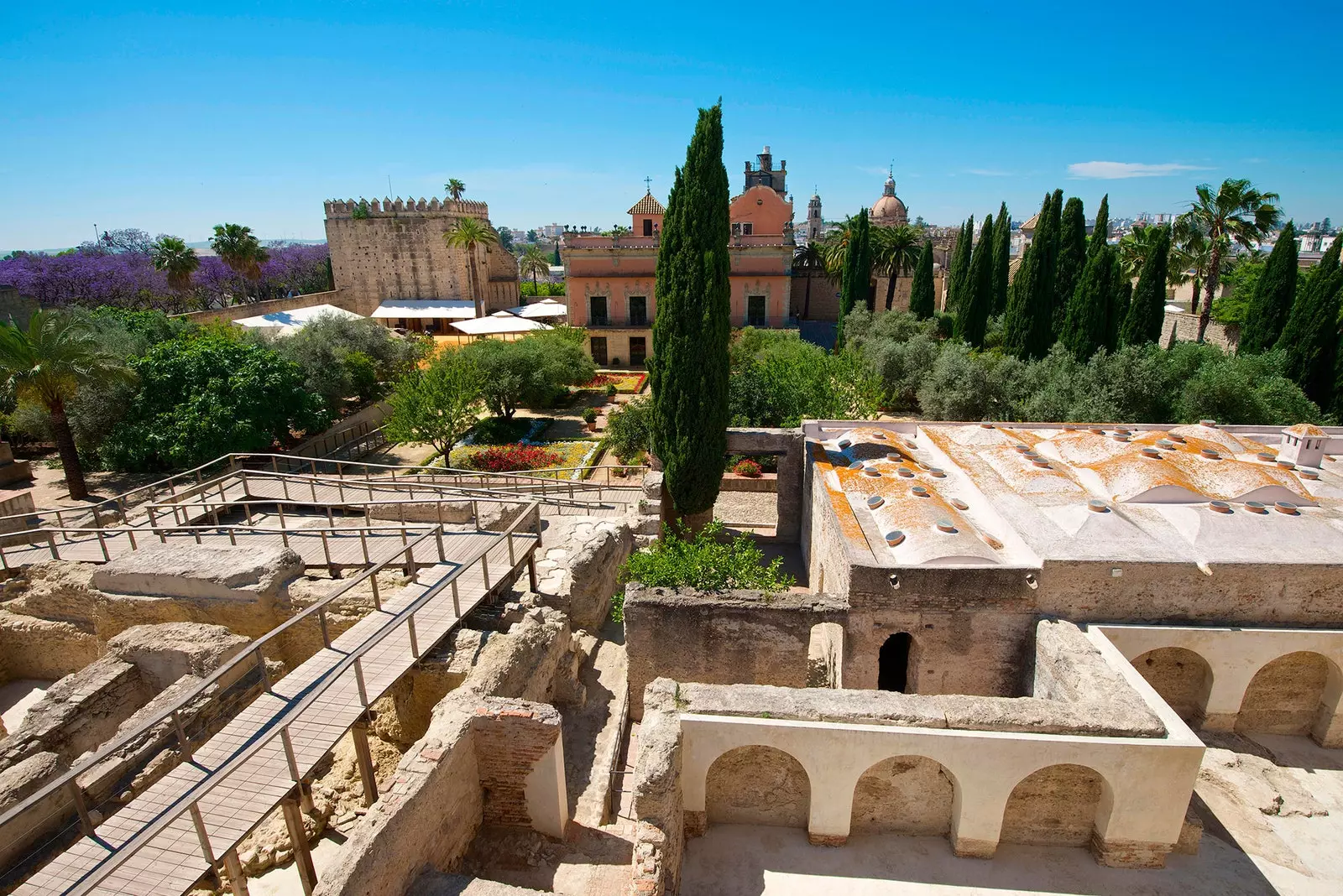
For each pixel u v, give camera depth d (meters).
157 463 27.94
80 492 25.17
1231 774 12.70
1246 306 44.12
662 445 20.97
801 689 11.67
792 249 47.88
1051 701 11.17
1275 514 14.60
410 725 12.64
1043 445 19.84
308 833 11.05
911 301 48.91
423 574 14.86
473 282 61.03
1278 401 26.66
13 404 28.64
